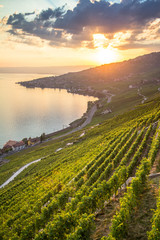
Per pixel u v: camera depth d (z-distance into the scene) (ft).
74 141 270.67
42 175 152.05
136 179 58.13
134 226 45.01
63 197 76.89
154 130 148.25
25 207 90.02
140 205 53.06
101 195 59.93
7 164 273.95
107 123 319.47
